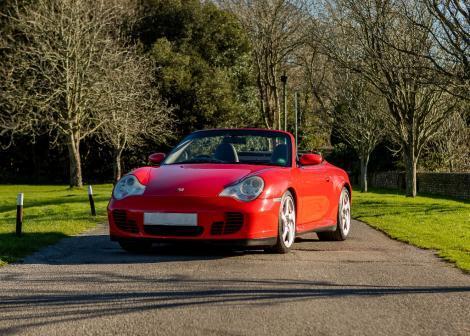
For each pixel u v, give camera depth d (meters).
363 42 24.97
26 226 11.63
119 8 44.47
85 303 4.88
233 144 8.55
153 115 42.53
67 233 10.54
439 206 19.67
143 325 4.24
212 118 47.38
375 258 7.69
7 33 44.16
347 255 7.91
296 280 5.97
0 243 8.51
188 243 7.25
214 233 7.21
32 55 37.47
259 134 8.70
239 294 5.26
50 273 6.27
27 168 49.50
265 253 7.86
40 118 39.06
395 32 23.75
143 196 7.40
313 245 9.02
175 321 4.34
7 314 4.53
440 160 39.81
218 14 49.53
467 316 4.67
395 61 23.70
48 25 36.66
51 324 4.25
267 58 46.12
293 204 8.05
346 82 36.03
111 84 37.41
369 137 37.72
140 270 6.45
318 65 44.59
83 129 41.84
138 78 41.91
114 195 7.65
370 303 5.03
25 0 44.09
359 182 52.25
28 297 5.10
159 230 7.29
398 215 15.62
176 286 5.58
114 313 4.56
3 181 49.16
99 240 9.48
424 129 27.14
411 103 26.09
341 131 39.88
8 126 37.00
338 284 5.82
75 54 36.44
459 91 19.89
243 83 50.91
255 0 44.53
